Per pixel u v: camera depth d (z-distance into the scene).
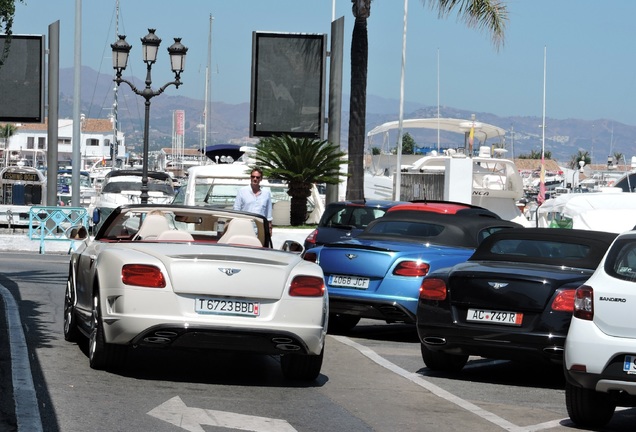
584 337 11.09
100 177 97.94
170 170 126.31
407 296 17.48
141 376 13.09
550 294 13.71
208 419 10.77
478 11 39.78
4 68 40.91
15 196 58.62
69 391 11.79
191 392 12.27
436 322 14.41
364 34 40.81
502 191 52.03
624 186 65.56
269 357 15.49
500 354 13.96
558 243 15.03
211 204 35.22
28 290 22.86
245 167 35.91
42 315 18.84
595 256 14.73
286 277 12.73
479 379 14.80
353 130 40.97
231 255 12.68
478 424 11.42
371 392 13.11
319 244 23.73
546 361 13.70
